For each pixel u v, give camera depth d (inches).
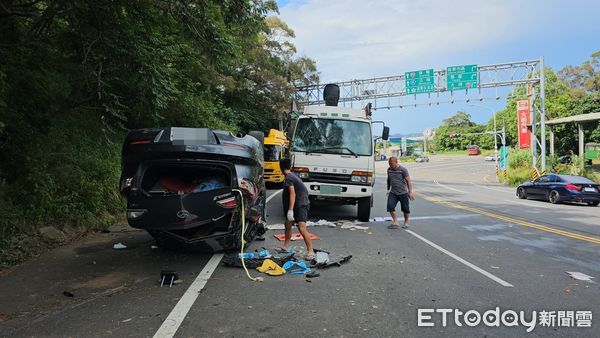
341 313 184.2
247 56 1154.0
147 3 392.8
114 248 302.7
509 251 312.3
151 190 257.1
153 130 259.0
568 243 345.7
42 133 357.4
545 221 482.3
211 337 159.2
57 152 370.0
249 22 443.2
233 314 181.9
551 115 2036.2
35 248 287.4
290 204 289.7
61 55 396.2
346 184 423.8
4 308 189.8
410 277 240.4
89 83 381.4
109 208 410.3
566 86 2536.9
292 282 228.4
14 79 325.7
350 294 209.5
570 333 168.4
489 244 337.7
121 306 191.9
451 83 1339.8
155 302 197.0
